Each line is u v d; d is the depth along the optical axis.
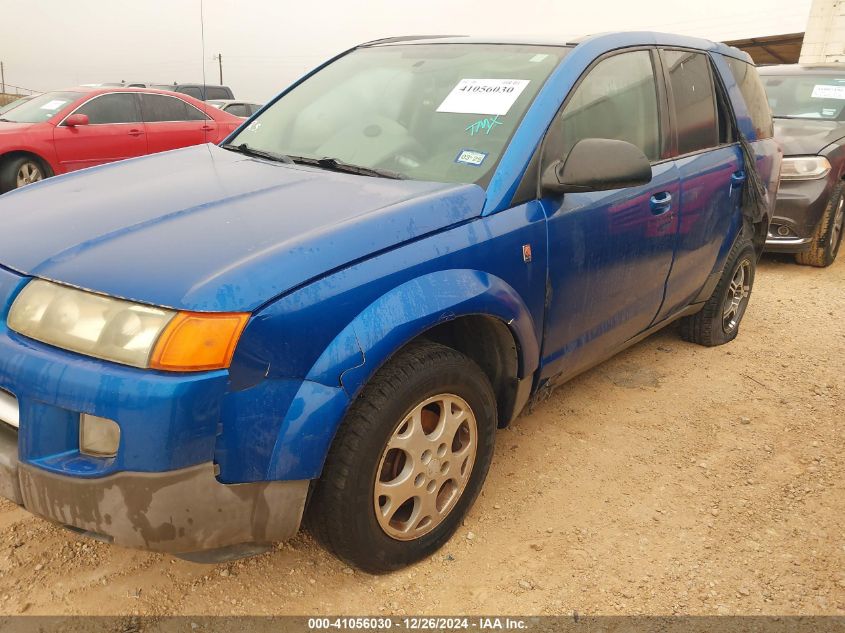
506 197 2.47
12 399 1.90
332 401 1.93
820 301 5.50
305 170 2.70
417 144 2.76
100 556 2.38
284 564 2.38
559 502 2.79
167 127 9.36
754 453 3.21
